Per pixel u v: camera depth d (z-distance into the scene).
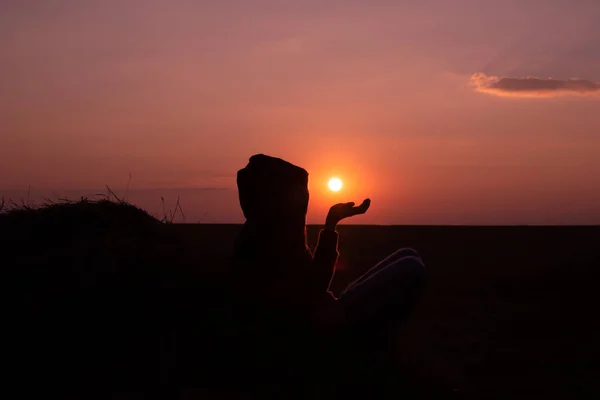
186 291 4.42
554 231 46.50
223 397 3.83
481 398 5.30
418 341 7.76
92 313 4.18
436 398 4.68
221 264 4.79
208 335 4.17
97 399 3.73
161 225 5.42
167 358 4.02
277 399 3.89
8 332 4.02
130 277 4.41
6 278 4.35
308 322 4.46
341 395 4.11
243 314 4.38
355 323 4.51
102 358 3.99
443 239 33.41
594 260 18.17
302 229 4.55
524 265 17.36
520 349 7.39
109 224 5.16
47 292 4.26
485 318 9.40
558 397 5.59
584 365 6.66
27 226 4.98
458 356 7.02
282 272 4.50
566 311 10.02
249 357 4.11
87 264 4.51
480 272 15.58
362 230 48.94
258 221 4.52
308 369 4.14
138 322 4.21
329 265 4.48
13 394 3.75
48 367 3.90
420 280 4.49
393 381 4.41
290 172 4.58
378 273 4.59
